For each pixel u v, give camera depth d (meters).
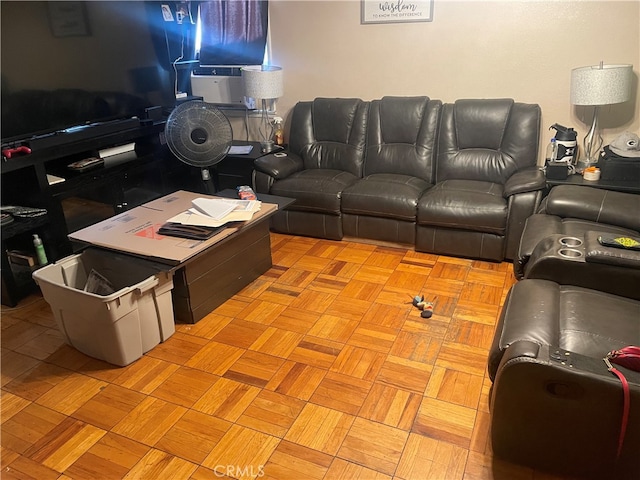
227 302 2.70
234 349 2.31
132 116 3.56
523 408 1.50
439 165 3.45
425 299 2.67
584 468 1.54
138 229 2.55
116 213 3.29
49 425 1.91
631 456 1.44
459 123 3.38
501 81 3.41
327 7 3.72
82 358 2.29
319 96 4.02
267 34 3.98
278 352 2.28
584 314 1.69
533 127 3.20
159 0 3.63
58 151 2.83
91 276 2.44
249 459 1.73
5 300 2.75
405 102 3.53
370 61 3.74
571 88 2.99
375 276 2.93
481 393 1.98
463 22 3.38
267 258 3.01
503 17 3.26
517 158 3.23
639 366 1.39
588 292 1.83
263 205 2.84
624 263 1.77
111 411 1.96
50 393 2.07
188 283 2.41
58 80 2.98
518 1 3.19
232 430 1.85
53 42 2.91
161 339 2.36
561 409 1.46
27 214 2.71
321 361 2.21
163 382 2.11
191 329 2.47
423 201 3.07
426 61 3.57
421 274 2.94
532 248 2.25
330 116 3.75
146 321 2.24
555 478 1.61
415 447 1.75
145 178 3.55
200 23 4.12
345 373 2.13
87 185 3.03
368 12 3.61
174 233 2.46
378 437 1.80
